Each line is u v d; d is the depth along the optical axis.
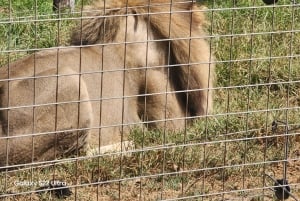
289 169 9.84
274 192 9.03
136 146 9.98
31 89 9.73
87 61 10.26
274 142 10.26
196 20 10.91
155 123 10.70
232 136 10.30
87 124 10.02
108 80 10.38
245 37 12.69
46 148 9.82
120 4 10.45
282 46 12.62
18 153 9.66
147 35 10.39
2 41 12.69
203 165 9.56
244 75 12.12
